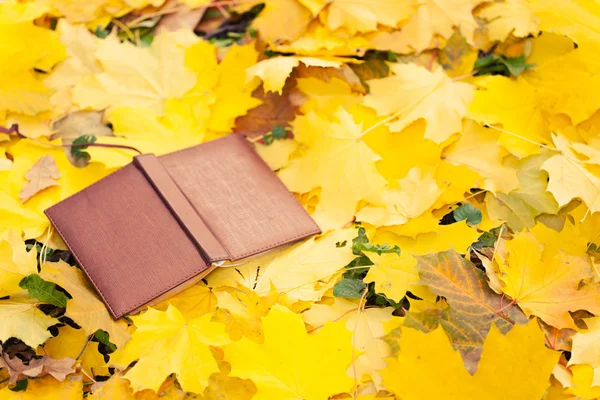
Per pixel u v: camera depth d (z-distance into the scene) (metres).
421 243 1.22
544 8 1.31
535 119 1.29
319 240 1.21
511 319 1.15
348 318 1.17
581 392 1.13
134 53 1.33
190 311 1.17
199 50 1.33
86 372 1.14
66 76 1.33
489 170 1.26
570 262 1.17
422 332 1.11
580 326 1.17
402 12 1.34
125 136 1.28
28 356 1.15
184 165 1.23
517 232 1.20
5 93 1.28
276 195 1.23
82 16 1.37
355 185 1.24
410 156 1.27
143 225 1.18
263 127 1.32
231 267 1.20
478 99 1.29
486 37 1.34
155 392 1.11
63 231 1.19
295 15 1.35
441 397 1.10
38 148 1.27
